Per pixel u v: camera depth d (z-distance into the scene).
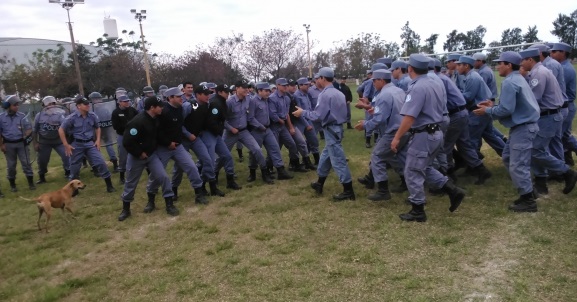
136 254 4.72
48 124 8.34
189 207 6.23
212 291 3.77
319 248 4.48
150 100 5.58
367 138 9.66
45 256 4.79
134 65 24.52
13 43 37.56
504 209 5.04
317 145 8.21
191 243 4.89
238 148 9.37
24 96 24.08
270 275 3.98
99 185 8.02
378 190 5.87
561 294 3.30
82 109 7.25
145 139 5.65
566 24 44.03
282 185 7.04
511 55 4.73
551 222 4.57
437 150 4.83
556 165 5.14
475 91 6.12
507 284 3.50
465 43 52.91
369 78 8.66
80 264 4.59
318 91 9.67
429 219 4.97
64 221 6.01
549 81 5.01
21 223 6.07
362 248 4.36
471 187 5.98
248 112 7.04
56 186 8.23
